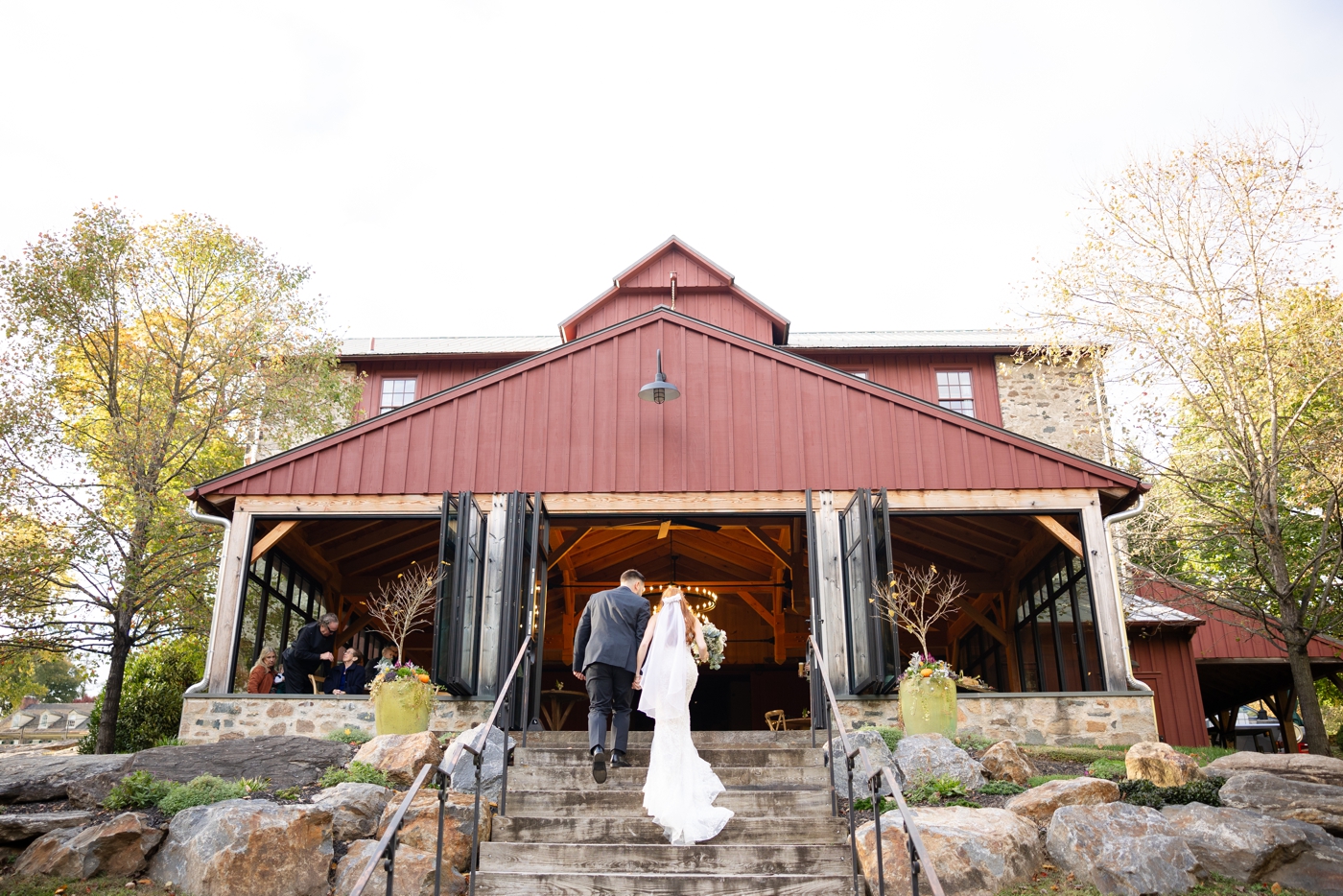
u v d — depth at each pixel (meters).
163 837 6.07
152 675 13.13
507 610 9.58
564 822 5.97
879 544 9.94
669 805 5.70
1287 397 12.92
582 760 7.31
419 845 5.92
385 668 9.04
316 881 5.72
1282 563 11.92
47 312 13.76
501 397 11.05
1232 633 15.12
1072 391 16.86
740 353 11.20
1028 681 13.53
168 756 7.11
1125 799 6.83
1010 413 16.75
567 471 10.73
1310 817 6.34
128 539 13.58
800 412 10.94
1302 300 12.69
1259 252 12.86
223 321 15.00
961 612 16.66
